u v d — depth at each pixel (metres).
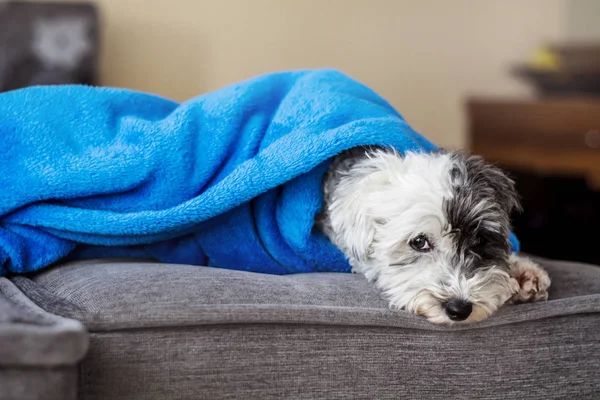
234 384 1.30
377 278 1.62
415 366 1.42
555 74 4.75
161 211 1.58
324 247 1.72
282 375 1.33
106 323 1.23
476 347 1.46
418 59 4.38
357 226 1.64
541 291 1.55
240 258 1.70
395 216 1.60
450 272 1.50
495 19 4.55
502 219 1.62
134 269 1.46
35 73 3.02
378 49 4.25
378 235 1.63
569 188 3.40
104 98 1.77
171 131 1.66
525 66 4.62
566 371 1.52
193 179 1.66
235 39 3.84
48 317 1.17
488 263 1.56
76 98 1.74
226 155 1.70
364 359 1.39
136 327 1.25
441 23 4.42
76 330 1.09
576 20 4.64
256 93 1.80
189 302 1.29
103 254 1.70
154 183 1.64
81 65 3.07
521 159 4.68
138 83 3.69
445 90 4.49
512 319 1.49
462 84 4.52
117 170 1.60
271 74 1.91
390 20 4.26
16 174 1.59
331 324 1.36
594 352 1.54
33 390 1.06
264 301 1.35
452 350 1.45
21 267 1.57
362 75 4.24
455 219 1.56
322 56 4.08
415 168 1.64
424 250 1.59
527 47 4.62
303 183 1.67
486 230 1.59
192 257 1.72
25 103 1.68
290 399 1.33
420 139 1.89
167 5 3.69
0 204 1.57
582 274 1.71
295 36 3.98
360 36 4.18
